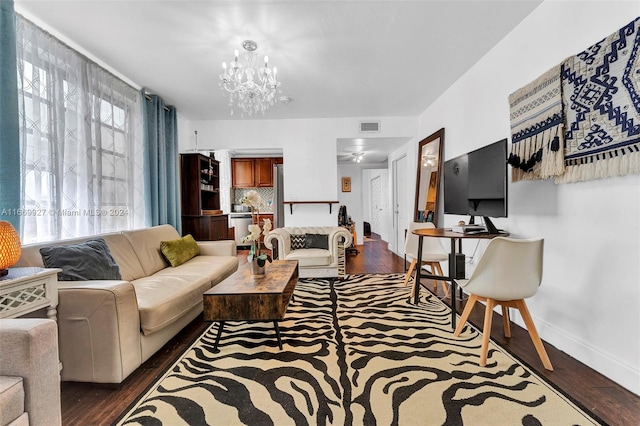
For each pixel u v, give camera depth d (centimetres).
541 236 211
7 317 127
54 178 220
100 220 268
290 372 171
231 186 688
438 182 375
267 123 459
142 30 225
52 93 221
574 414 134
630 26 145
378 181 872
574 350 183
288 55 266
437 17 216
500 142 219
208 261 312
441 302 289
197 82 319
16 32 192
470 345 202
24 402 95
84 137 251
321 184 459
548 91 195
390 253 574
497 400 144
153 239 301
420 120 447
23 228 195
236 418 134
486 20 221
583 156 171
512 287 174
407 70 301
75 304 156
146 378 170
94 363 158
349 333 221
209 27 222
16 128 185
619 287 157
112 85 290
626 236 153
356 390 153
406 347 199
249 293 193
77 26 219
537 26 209
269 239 360
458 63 288
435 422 130
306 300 297
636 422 129
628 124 146
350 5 200
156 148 349
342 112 431
